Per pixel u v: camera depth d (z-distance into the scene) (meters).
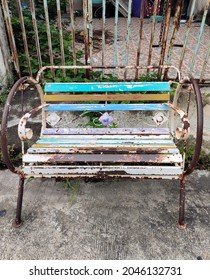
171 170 1.79
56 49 3.60
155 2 2.77
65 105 2.21
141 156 1.80
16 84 1.85
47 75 3.30
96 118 2.83
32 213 2.04
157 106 2.19
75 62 3.15
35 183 2.29
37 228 1.95
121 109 2.20
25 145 2.65
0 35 3.10
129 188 2.24
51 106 2.21
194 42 5.05
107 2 6.93
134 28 5.99
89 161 1.78
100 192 2.21
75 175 1.88
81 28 5.77
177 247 1.82
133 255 1.78
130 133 2.15
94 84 2.18
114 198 2.15
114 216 2.02
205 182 2.28
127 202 2.12
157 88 2.17
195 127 2.84
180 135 1.70
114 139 2.07
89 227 1.95
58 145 1.95
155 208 2.07
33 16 2.86
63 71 3.20
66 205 2.10
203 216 2.01
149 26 6.10
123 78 3.52
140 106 2.20
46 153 1.86
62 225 1.96
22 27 2.92
